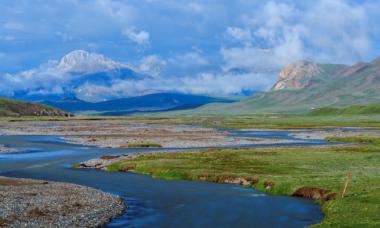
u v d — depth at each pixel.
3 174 65.50
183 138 130.75
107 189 53.59
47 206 40.84
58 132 163.12
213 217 39.84
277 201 46.66
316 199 46.94
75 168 71.69
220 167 66.44
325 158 74.75
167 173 63.22
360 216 37.09
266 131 175.50
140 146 107.31
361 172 58.94
